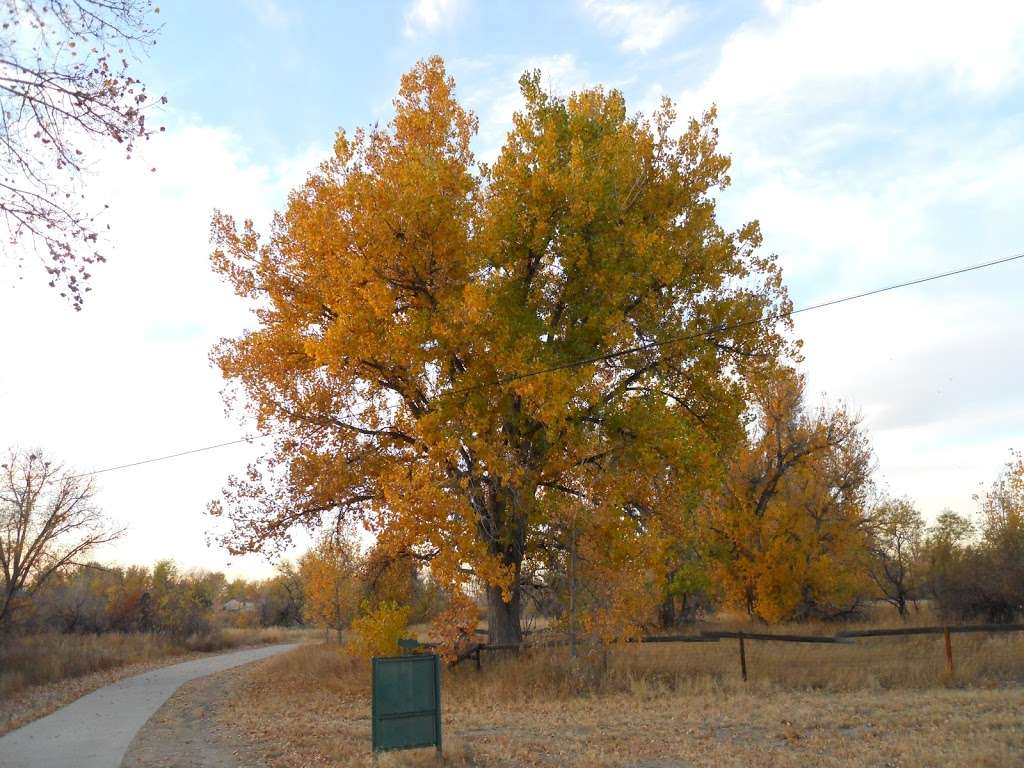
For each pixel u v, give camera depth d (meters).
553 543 19.77
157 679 24.61
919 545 36.88
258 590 87.62
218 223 20.94
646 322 20.48
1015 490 31.66
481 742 11.70
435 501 17.47
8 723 15.20
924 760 9.22
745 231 21.69
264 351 20.06
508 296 19.58
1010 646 18.41
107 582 45.12
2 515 30.42
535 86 20.77
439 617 18.62
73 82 8.08
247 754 11.62
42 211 8.45
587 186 18.45
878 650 20.23
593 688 16.61
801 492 34.56
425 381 19.94
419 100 21.34
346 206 18.59
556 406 16.95
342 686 19.73
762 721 12.33
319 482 20.48
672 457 19.22
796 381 34.47
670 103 21.53
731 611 37.72
